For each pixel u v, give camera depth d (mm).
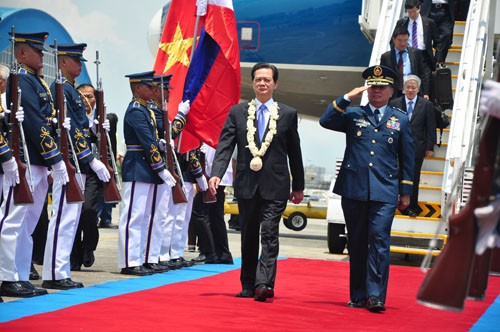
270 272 6723
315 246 14922
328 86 18234
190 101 10055
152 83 8406
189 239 12336
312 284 8297
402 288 8336
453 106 11297
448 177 10438
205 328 5176
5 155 5965
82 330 4898
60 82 6844
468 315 6504
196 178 9711
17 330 4805
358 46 17344
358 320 5980
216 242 10047
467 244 3379
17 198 6109
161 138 8648
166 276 8398
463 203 10086
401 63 11016
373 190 6699
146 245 8875
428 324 5949
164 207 8914
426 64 11547
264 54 17844
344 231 12742
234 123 7062
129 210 8469
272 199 6805
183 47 10562
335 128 7062
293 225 18797
